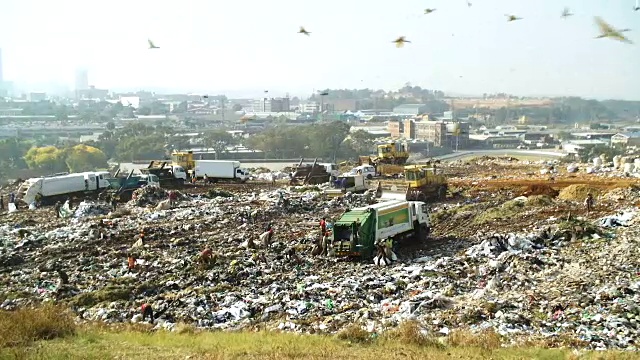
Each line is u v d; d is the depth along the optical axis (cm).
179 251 3694
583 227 3672
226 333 2214
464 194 6047
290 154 17225
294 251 3616
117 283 3008
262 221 4741
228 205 5422
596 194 5412
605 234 3656
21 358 1770
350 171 7600
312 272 3200
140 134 18862
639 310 2342
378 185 5903
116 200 5647
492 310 2411
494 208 4881
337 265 3344
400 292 2783
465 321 2325
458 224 4509
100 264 3419
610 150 14825
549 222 4281
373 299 2666
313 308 2570
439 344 2027
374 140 18562
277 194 6006
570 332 2177
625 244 3331
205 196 6147
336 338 2111
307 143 17425
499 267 3056
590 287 2670
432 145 19212
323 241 3556
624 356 1852
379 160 8338
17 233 4316
